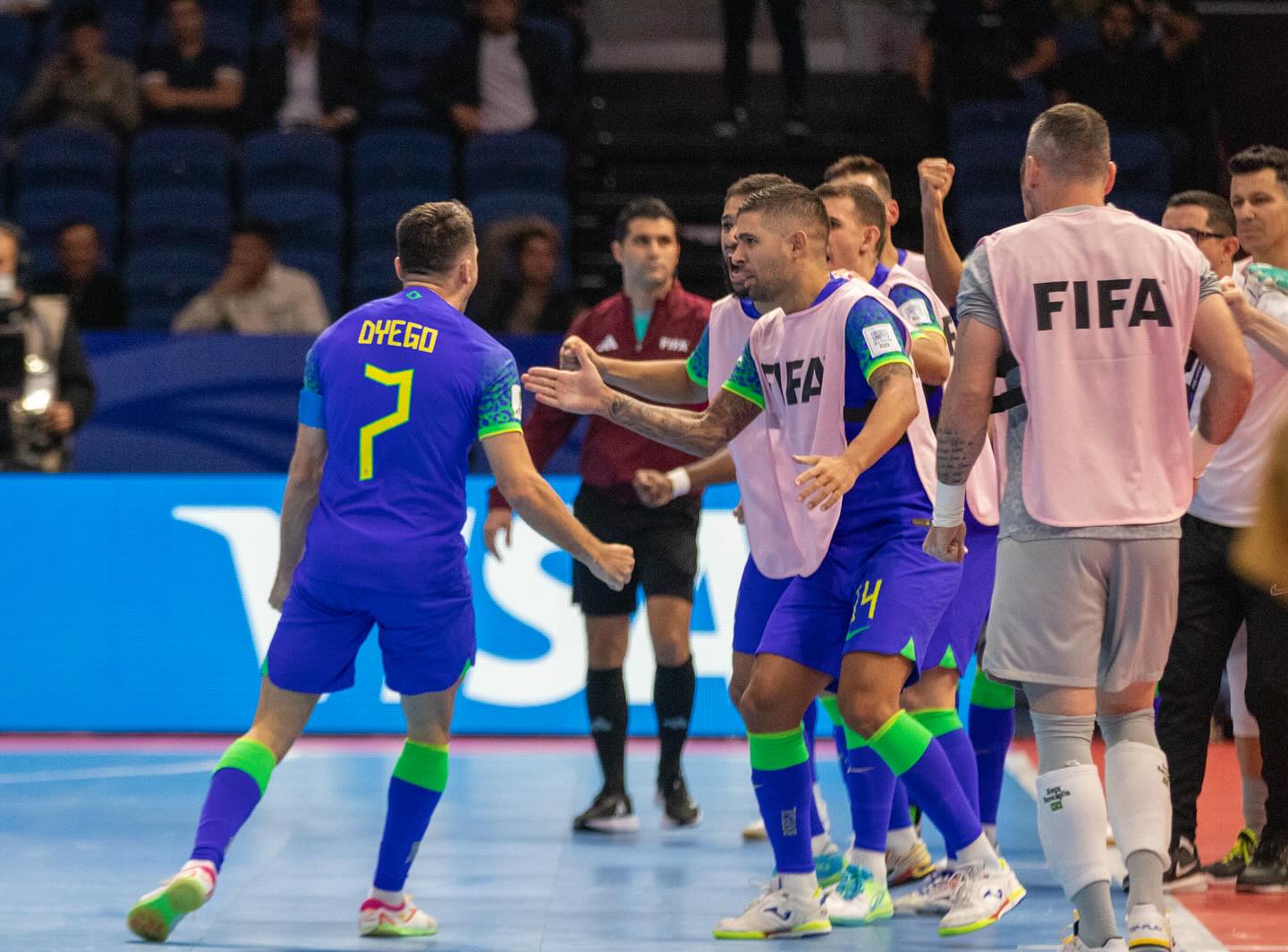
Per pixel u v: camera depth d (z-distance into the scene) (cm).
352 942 1233
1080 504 1089
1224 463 1491
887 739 1242
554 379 1329
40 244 3453
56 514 2450
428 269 1291
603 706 1802
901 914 1358
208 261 3366
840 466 1146
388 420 1236
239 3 4112
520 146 3631
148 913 1120
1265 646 1450
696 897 1420
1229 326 1108
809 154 3909
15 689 2455
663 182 3878
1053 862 1093
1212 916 1350
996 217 3541
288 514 1289
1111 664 1112
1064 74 3750
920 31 4516
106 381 2480
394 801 1256
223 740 2417
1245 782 1555
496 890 1445
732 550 2452
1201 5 4003
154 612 2448
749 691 1262
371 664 2467
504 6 3719
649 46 4694
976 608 1407
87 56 3662
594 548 1244
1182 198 1547
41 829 1727
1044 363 1099
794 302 1280
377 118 3778
